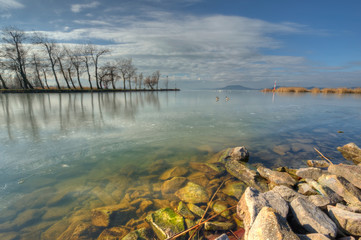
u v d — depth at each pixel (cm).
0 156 450
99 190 324
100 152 487
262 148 547
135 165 421
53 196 304
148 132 675
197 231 244
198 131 701
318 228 231
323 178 350
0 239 222
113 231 237
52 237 228
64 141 561
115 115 1014
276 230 203
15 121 830
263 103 1788
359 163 437
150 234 233
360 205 282
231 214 281
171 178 370
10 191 315
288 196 304
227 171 417
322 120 922
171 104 1659
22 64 3344
